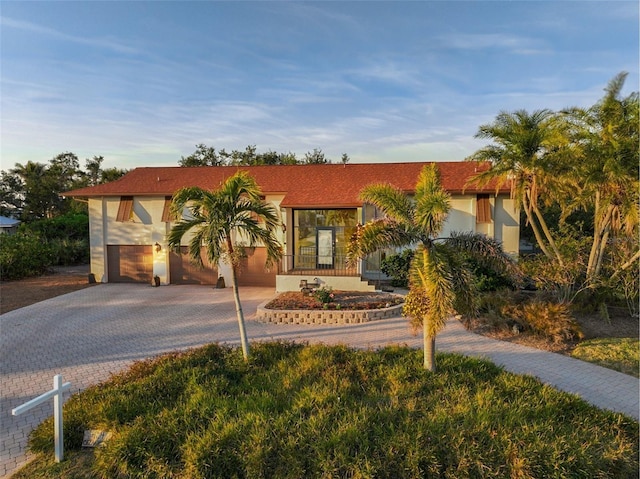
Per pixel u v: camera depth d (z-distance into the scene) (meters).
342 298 15.18
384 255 19.16
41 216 48.06
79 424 6.07
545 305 12.03
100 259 21.72
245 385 7.37
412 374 7.63
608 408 7.04
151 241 21.42
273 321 13.27
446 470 4.90
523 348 10.29
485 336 11.34
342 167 23.64
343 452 5.09
